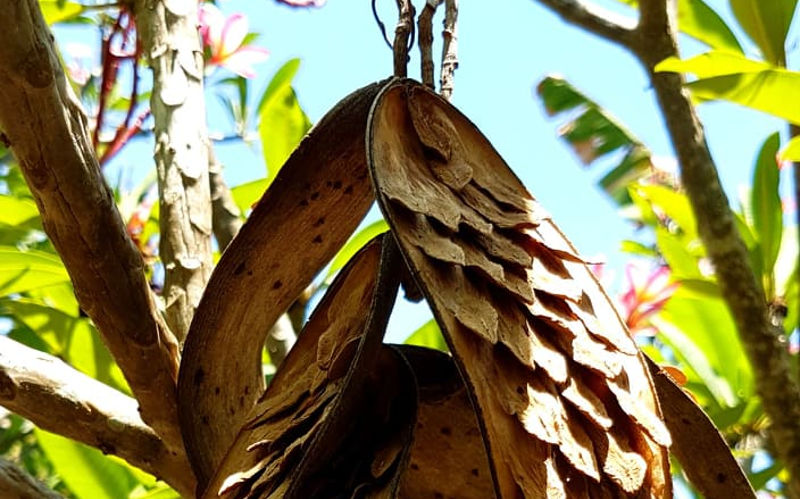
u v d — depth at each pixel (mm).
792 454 1096
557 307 847
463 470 879
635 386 846
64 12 1340
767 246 1274
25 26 865
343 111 889
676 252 1342
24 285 1210
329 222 917
